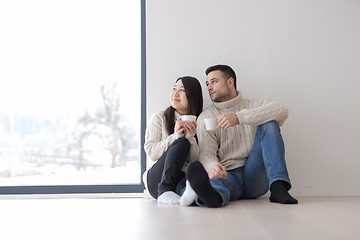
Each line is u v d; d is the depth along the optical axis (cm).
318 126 260
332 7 266
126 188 256
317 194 254
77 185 256
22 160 351
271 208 168
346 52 264
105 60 367
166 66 262
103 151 371
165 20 265
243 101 230
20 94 356
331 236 106
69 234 115
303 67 263
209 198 166
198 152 211
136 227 125
